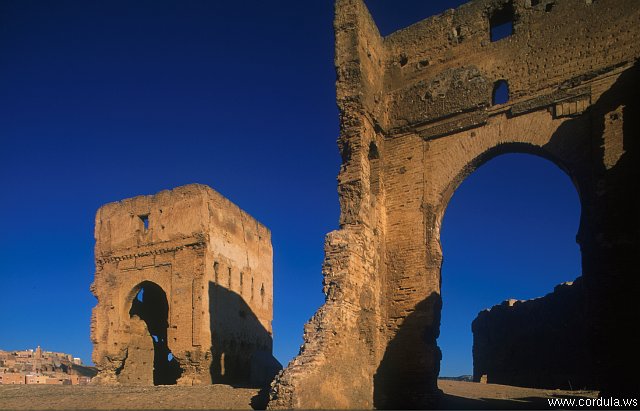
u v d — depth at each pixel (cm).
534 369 3972
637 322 1588
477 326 5019
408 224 2108
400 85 2272
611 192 1720
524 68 2008
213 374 3203
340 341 1695
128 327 3547
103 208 3809
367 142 2072
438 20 2252
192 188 3438
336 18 2152
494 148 2012
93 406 1784
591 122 1833
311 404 1497
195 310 3209
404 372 1964
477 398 2319
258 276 4003
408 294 2039
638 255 1634
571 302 3609
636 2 1834
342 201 1977
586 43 1900
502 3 2122
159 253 3459
